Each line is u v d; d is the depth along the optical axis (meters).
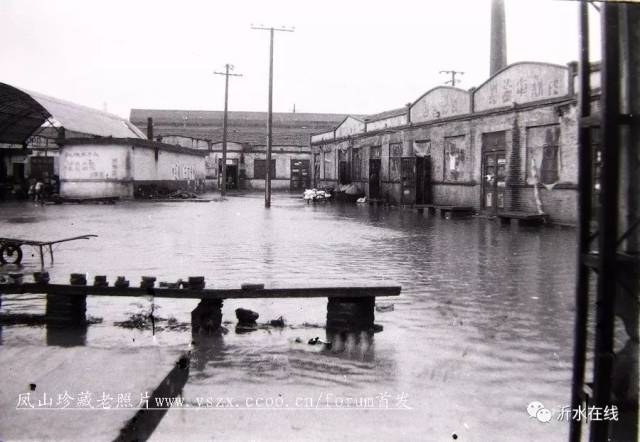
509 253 11.89
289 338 5.81
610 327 3.05
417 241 14.08
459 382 4.61
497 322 6.39
